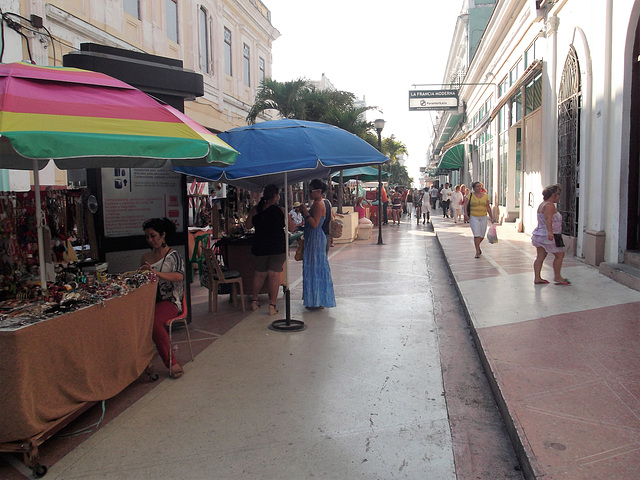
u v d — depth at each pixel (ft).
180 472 10.12
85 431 11.86
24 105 10.54
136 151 11.03
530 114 43.45
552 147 35.88
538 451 9.53
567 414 10.94
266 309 23.36
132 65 18.11
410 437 11.36
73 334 11.17
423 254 41.91
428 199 76.64
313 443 11.14
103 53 17.89
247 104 70.49
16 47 29.91
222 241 25.25
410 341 18.21
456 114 99.35
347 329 19.83
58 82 11.94
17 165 15.52
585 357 14.21
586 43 28.53
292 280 30.81
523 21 44.80
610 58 25.40
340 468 10.15
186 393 13.96
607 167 25.95
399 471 10.02
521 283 24.64
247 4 68.64
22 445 9.99
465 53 93.40
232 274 23.43
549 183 36.32
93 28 37.14
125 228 19.04
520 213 47.67
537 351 14.94
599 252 26.58
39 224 12.60
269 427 11.91
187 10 52.85
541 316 18.56
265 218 21.99
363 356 16.69
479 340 16.46
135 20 43.45
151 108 12.75
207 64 58.13
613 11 24.97
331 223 24.17
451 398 13.46
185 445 11.17
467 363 16.07
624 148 24.13
